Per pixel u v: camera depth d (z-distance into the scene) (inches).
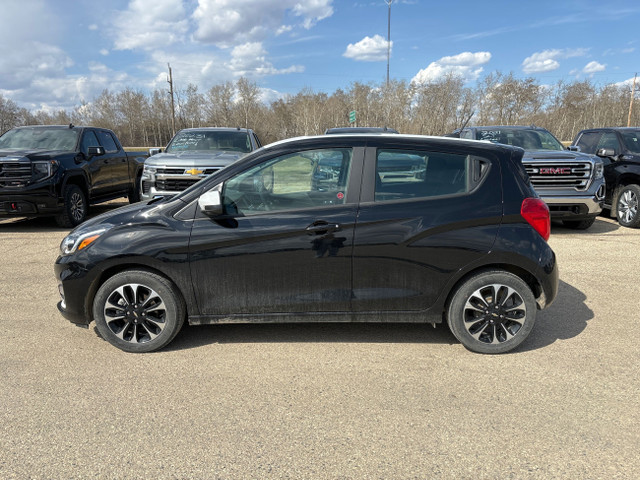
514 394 122.0
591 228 351.3
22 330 164.2
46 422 110.0
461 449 100.0
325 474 92.7
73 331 163.5
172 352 147.3
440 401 119.0
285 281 142.7
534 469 93.7
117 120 3607.3
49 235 334.6
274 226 140.1
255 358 143.3
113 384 127.6
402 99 2150.6
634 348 148.5
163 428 108.0
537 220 141.8
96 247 142.2
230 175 143.6
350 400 119.7
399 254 140.6
